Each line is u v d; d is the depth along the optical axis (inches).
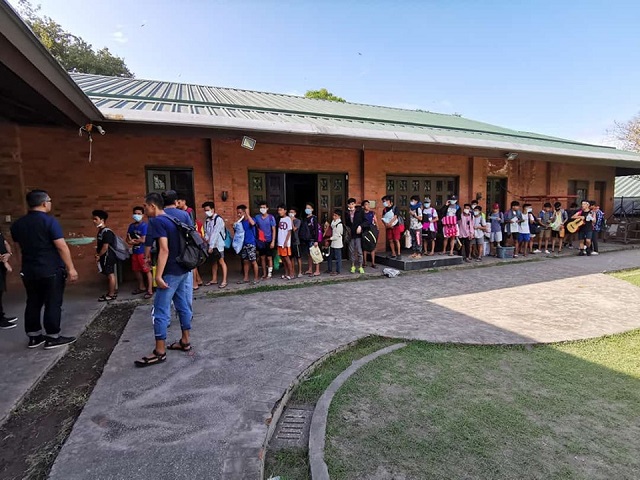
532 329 199.9
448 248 446.6
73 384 141.9
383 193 417.4
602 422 117.5
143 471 92.4
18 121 263.4
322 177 390.3
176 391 130.6
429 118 539.5
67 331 190.2
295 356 160.1
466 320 213.6
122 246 258.5
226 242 289.3
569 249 504.1
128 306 242.8
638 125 1048.8
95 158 295.1
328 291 277.3
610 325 207.6
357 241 334.6
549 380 144.8
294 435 113.0
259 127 253.4
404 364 157.8
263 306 236.8
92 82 361.1
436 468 96.9
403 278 324.8
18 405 125.2
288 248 307.0
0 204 271.7
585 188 601.6
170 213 159.2
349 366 155.9
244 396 127.3
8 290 275.6
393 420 117.9
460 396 132.6
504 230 449.1
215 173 328.5
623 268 374.0
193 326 198.4
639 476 94.3
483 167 478.0
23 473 96.0
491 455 101.7
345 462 98.8
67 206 289.7
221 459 96.7
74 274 171.5
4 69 154.0
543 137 615.8
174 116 232.5
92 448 100.7
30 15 749.9
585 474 95.0
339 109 448.8
